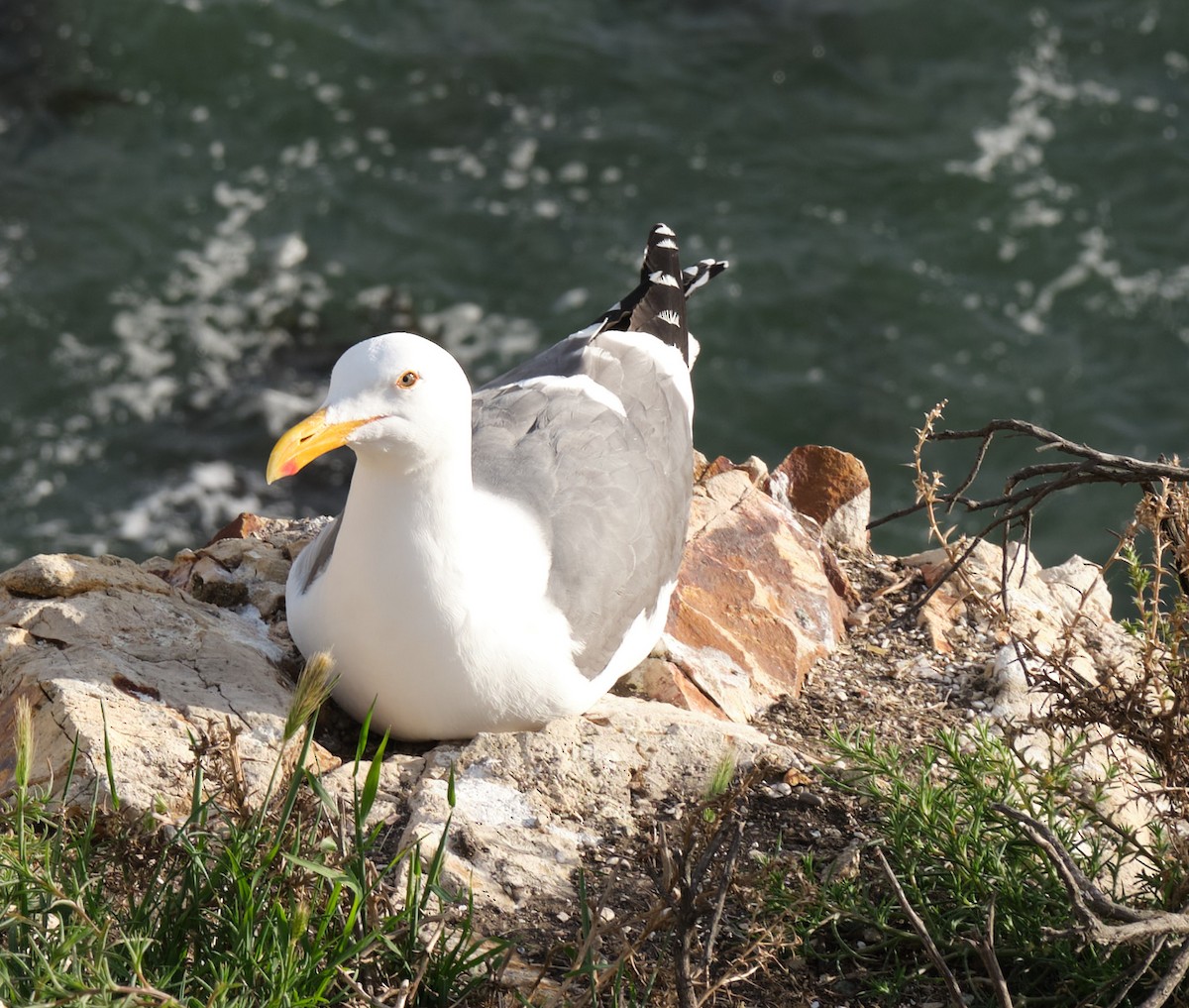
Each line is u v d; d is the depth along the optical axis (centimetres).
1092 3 3206
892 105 3023
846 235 2775
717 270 1318
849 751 835
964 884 777
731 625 1060
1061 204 2841
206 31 2998
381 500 828
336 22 3066
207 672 885
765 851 832
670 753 888
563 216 2775
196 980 642
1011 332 2633
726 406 2505
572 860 811
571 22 3152
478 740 875
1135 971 711
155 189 2755
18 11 3000
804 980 755
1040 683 930
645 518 958
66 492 2308
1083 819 827
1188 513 837
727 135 2952
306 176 2809
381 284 2636
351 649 866
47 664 849
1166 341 2634
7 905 632
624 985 710
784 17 3192
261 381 2484
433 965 672
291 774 727
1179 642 845
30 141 2817
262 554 1062
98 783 752
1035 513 2350
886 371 2567
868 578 1191
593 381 1041
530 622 868
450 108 2958
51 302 2550
